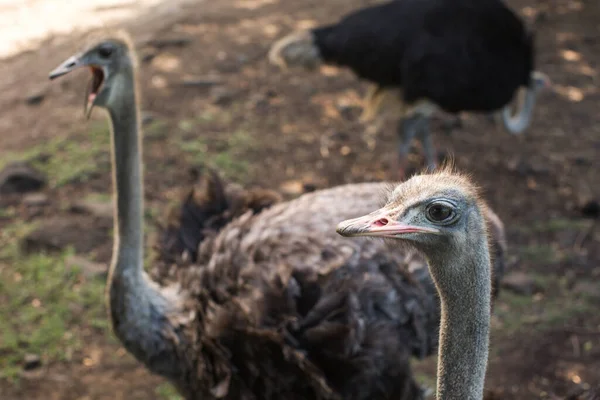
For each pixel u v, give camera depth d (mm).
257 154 11297
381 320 5613
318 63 10336
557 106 12836
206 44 14500
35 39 14750
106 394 7613
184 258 6371
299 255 5797
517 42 10391
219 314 5660
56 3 16219
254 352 5594
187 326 5957
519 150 11570
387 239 3553
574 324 8305
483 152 11500
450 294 3342
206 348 5805
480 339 3342
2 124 12039
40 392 7602
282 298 5590
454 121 12180
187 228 6633
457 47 9828
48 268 9031
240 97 12758
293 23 15539
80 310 8531
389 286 5695
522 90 11523
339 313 5547
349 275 5652
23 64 13867
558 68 14008
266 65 13797
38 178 10445
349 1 16703
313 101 12758
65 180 10547
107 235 9578
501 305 8578
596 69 14023
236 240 6098
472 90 9945
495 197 10461
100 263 9172
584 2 16625
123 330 6039
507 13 10273
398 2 10164
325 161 11211
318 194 6609
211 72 13492
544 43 14883
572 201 10406
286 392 5621
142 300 6000
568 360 7852
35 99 12633
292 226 6047
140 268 6020
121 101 5957
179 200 6965
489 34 10102
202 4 16484
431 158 10680
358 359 5453
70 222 9742
